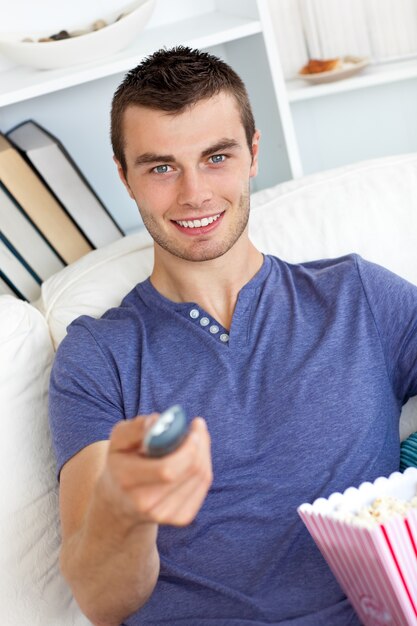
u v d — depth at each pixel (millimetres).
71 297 1464
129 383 1290
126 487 749
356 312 1313
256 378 1273
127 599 1067
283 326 1315
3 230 1644
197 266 1316
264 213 1527
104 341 1317
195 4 1921
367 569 967
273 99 1759
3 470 1264
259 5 1657
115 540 928
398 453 1301
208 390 1268
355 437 1246
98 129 1938
